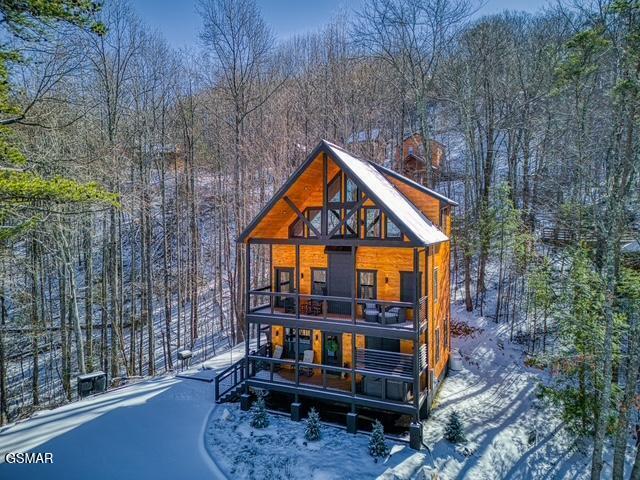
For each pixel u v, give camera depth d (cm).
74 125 1823
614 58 1520
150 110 2734
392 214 1255
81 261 3136
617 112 1352
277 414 1439
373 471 1098
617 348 1292
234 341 2555
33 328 2066
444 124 3766
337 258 1595
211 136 3188
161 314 3055
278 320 1477
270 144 2906
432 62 2758
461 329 2297
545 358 1522
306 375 1550
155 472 1074
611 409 1245
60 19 1014
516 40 3253
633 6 1170
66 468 1085
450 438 1293
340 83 3177
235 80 2553
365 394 1353
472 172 3256
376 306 1503
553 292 1688
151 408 1470
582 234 1831
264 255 2997
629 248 1688
